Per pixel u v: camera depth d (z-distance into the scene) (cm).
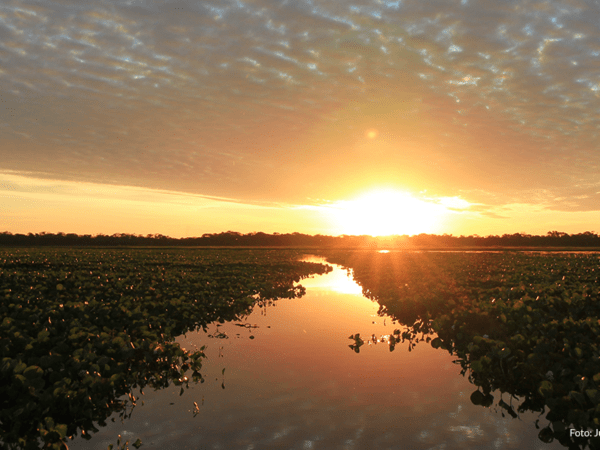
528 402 593
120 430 509
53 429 457
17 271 1836
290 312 1271
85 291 1278
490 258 3416
